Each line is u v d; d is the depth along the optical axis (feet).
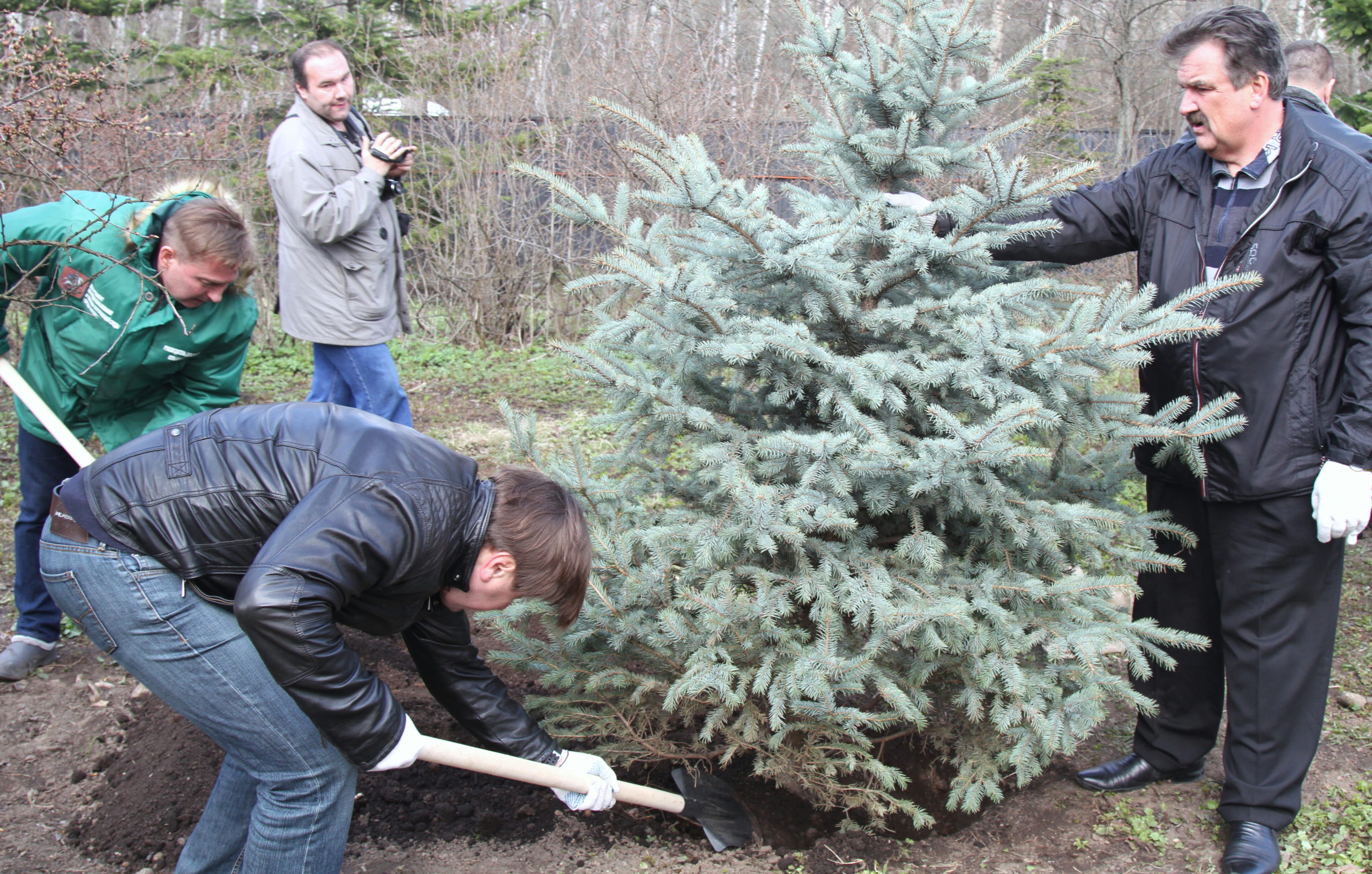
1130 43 32.63
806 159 10.74
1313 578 8.16
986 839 9.27
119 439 10.23
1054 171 8.85
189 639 6.41
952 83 9.43
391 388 14.37
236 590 6.23
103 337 9.24
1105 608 8.80
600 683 8.44
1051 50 28.55
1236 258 7.95
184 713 6.68
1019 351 8.01
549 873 8.64
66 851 8.63
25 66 12.41
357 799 9.41
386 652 11.79
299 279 13.65
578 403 23.81
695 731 10.62
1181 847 8.92
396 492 6.06
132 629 6.42
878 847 9.18
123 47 32.09
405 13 33.24
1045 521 8.20
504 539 6.34
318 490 6.07
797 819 9.96
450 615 7.52
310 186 13.12
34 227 9.34
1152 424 8.18
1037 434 9.07
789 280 8.52
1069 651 8.33
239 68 31.53
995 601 8.48
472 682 7.77
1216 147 7.94
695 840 9.29
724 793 9.46
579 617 8.77
